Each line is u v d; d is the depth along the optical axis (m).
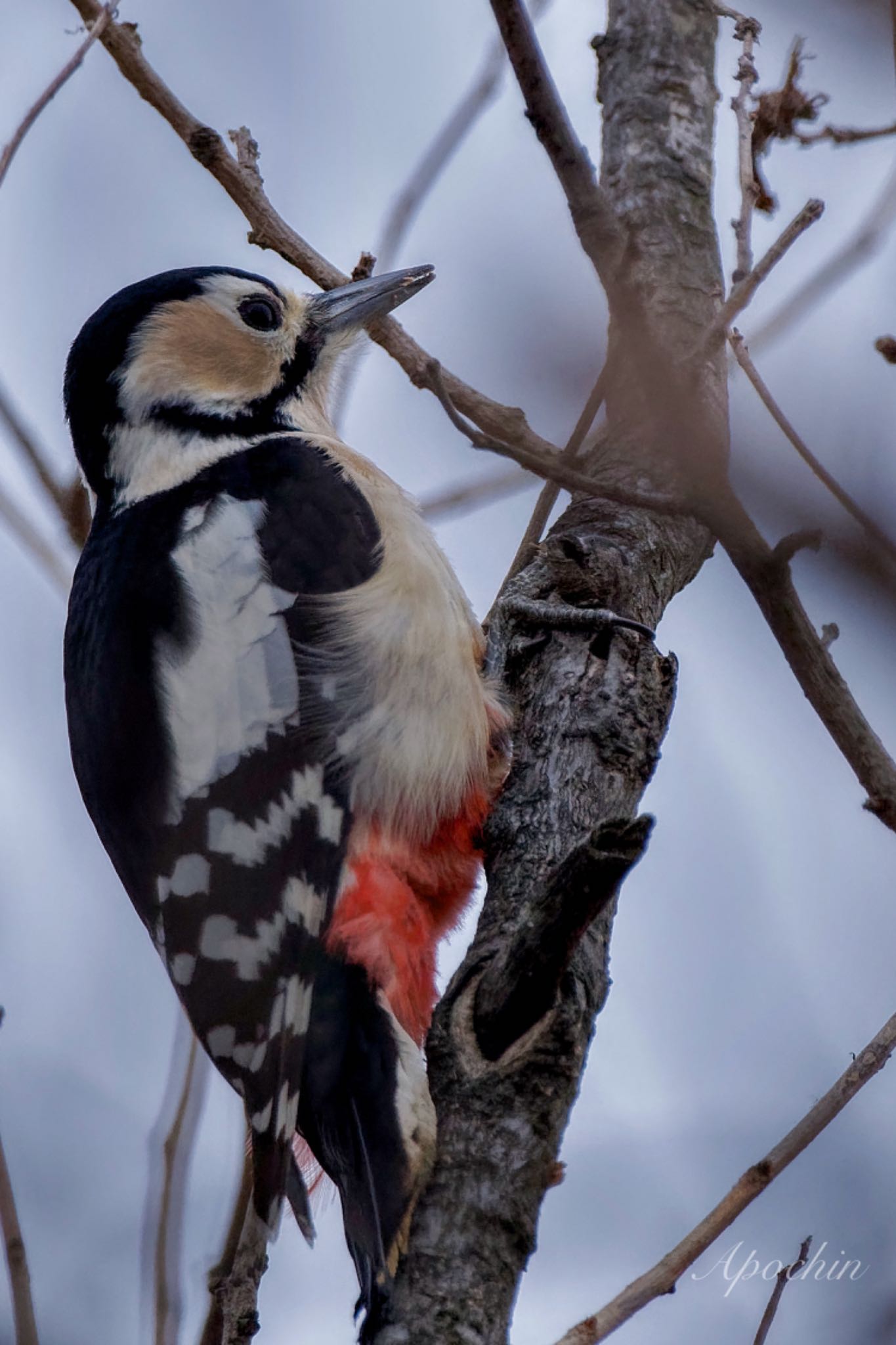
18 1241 7.36
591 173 6.98
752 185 9.33
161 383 10.18
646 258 10.12
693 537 9.45
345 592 8.66
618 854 6.33
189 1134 7.61
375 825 8.21
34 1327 7.27
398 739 8.32
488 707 8.70
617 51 11.16
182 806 8.20
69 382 10.38
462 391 9.63
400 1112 6.74
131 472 10.01
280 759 8.20
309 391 10.71
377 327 9.89
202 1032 7.68
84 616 9.09
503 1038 6.82
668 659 8.52
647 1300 6.99
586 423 7.21
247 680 8.39
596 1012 7.09
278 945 7.75
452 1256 6.40
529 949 6.64
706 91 11.07
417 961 7.84
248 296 10.56
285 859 7.96
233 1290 6.90
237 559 8.80
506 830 7.95
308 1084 7.28
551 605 8.84
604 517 9.35
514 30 6.94
